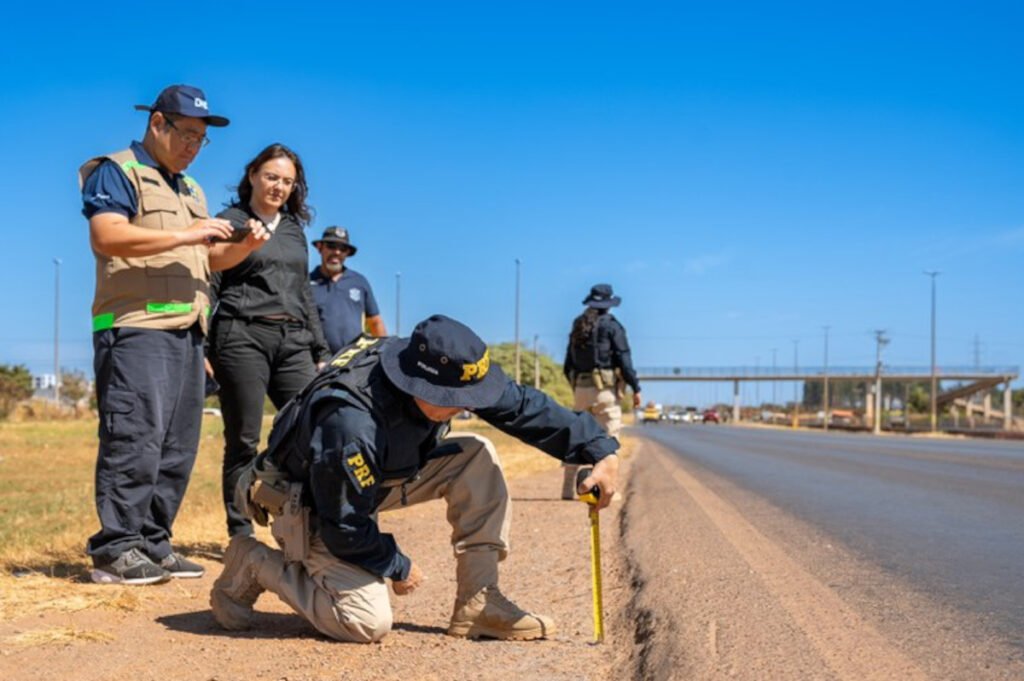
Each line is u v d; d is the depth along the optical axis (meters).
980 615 4.91
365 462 3.97
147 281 5.48
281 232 6.30
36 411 50.66
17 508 9.84
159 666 3.99
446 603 5.36
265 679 3.82
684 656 4.12
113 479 5.50
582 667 4.06
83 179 5.46
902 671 3.90
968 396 121.44
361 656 4.16
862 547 7.12
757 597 5.24
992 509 9.68
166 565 5.84
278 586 4.45
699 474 14.85
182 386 5.72
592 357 10.27
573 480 10.41
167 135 5.51
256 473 4.46
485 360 4.06
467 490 4.49
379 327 8.10
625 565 6.43
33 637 4.38
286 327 6.32
